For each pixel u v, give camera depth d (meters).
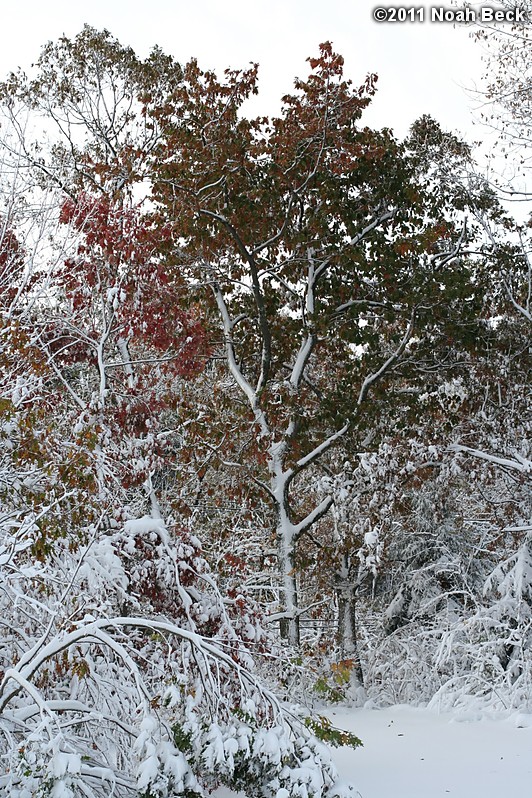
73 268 15.06
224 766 7.72
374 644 23.89
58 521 9.02
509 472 20.83
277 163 21.06
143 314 16.38
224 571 13.65
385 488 20.09
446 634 19.83
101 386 15.35
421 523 23.84
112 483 13.03
